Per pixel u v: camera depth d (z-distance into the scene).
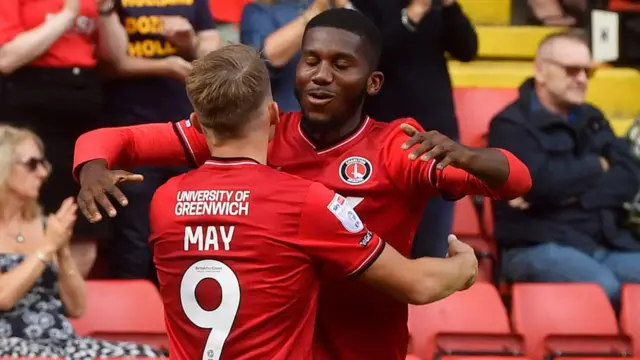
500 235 17.20
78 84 15.18
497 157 8.16
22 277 13.39
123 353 13.69
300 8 16.19
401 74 15.40
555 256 16.73
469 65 22.30
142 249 15.94
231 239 8.12
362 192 8.94
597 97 22.05
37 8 15.04
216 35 16.53
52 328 13.62
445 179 8.57
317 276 8.39
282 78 15.37
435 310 15.80
